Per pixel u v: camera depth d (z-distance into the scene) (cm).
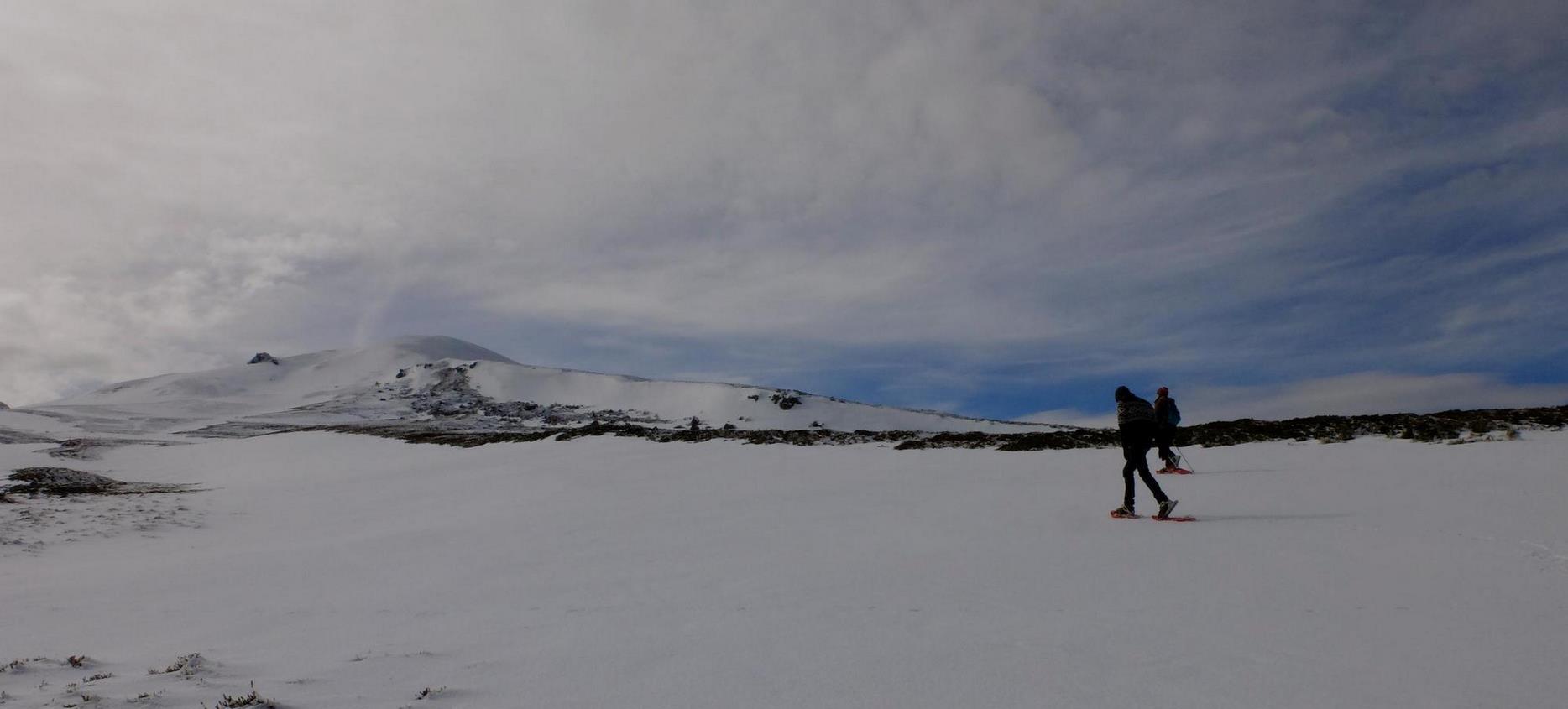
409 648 556
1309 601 511
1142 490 1223
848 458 2330
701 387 12644
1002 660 415
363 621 700
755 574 773
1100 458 1839
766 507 1433
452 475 2730
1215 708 328
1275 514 909
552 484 2211
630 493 1916
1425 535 722
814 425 11006
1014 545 817
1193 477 1340
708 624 561
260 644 622
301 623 715
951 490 1436
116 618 809
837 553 865
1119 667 391
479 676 451
